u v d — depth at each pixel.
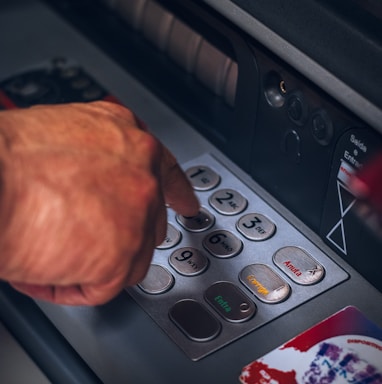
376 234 0.88
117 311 0.93
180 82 1.21
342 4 0.80
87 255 0.69
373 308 0.91
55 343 0.93
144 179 0.72
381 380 0.84
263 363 0.87
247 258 0.96
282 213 1.01
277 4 0.85
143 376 0.88
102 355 0.90
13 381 0.92
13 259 0.69
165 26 1.20
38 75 1.27
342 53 0.79
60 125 0.73
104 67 1.28
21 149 0.69
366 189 0.86
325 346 0.87
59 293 0.77
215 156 1.10
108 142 0.73
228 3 0.91
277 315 0.91
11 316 0.97
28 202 0.67
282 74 0.92
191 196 0.89
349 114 0.85
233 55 1.08
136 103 1.21
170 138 1.15
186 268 0.96
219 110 1.14
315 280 0.93
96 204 0.69
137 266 0.75
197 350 0.89
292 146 0.96
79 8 1.39
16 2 1.43
